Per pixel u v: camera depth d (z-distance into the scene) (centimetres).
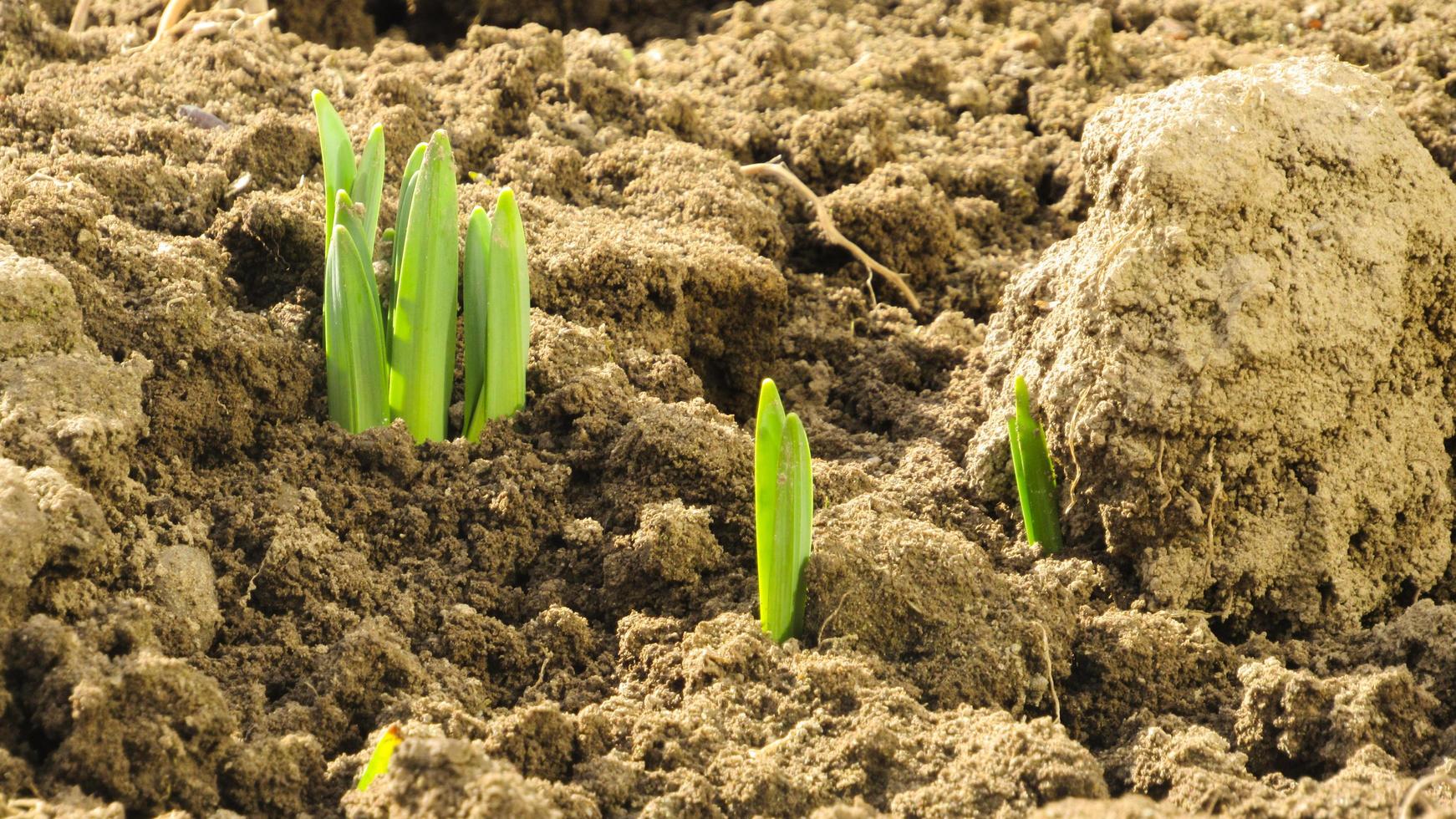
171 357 99
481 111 114
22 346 96
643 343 106
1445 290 99
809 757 93
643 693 95
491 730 93
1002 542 101
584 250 107
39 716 90
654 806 92
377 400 100
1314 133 99
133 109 111
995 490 102
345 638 95
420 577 98
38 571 92
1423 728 94
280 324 102
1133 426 98
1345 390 98
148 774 90
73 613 93
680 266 107
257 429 100
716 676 95
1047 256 104
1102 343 98
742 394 111
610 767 92
